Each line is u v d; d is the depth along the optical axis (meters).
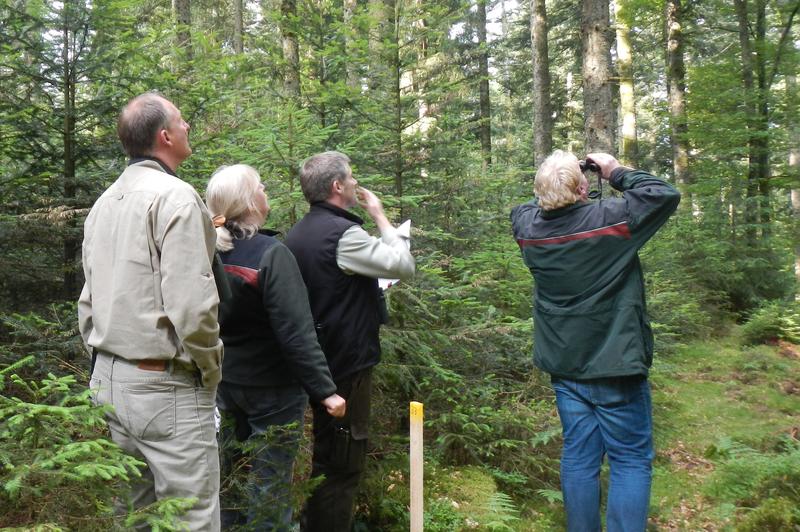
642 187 2.77
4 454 1.46
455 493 3.49
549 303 2.91
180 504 1.55
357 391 2.62
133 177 1.88
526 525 3.51
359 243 2.52
